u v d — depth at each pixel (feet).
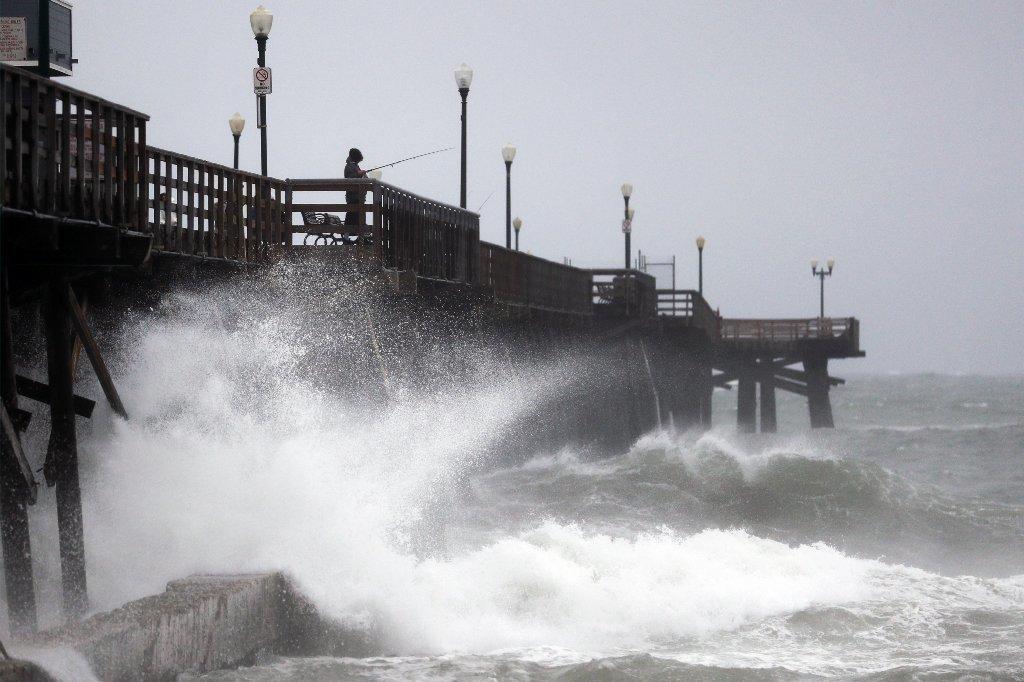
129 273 222.07
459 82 370.53
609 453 534.37
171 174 216.33
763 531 326.44
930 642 195.62
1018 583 238.07
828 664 180.04
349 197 265.54
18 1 216.13
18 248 170.50
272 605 174.81
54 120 166.91
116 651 132.98
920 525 328.90
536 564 218.59
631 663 171.42
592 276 534.37
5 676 114.32
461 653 186.19
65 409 176.35
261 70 280.51
